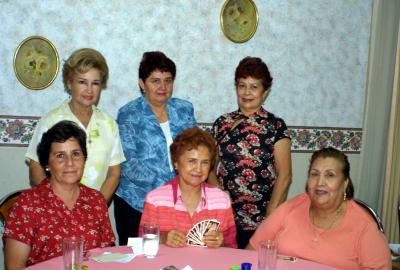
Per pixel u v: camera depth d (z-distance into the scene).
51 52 3.52
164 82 3.06
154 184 3.10
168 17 3.76
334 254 2.27
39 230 2.20
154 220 2.40
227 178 3.15
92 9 3.57
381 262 2.22
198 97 3.90
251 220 3.14
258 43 4.03
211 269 1.98
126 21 3.66
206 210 2.43
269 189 3.15
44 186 2.29
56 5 3.49
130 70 3.70
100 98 3.65
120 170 3.07
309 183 2.31
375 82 4.31
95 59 2.83
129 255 2.12
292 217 2.41
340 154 2.32
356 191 4.43
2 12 3.39
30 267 1.94
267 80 3.11
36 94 3.52
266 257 1.90
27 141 3.53
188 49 3.83
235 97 3.99
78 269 1.84
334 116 4.32
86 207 2.33
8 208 2.64
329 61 4.26
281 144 3.10
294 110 4.19
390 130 4.25
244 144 3.09
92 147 2.90
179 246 2.26
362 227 2.27
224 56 3.93
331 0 4.21
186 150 2.36
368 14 4.33
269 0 4.02
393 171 4.30
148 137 3.08
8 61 3.44
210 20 3.86
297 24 4.12
